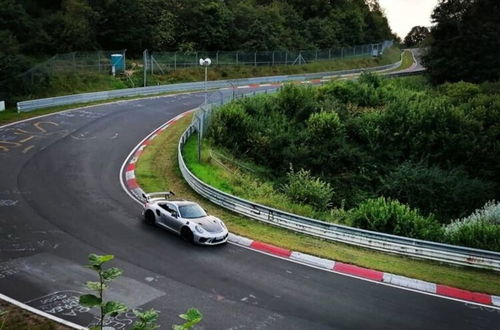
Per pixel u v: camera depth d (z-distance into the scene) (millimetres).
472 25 55062
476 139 37781
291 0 89000
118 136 32312
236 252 16906
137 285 13805
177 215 17984
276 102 41031
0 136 30047
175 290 13688
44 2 55438
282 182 31641
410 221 21188
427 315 13258
